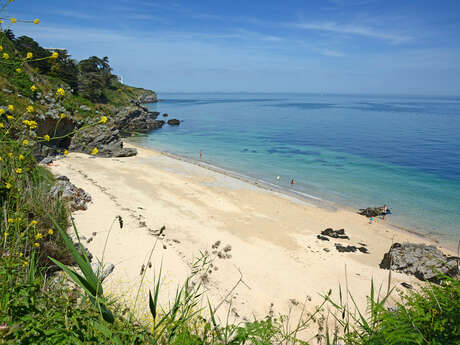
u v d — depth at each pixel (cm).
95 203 2002
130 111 8738
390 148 6156
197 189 3166
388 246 2194
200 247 1792
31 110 283
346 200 3225
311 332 925
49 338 158
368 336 201
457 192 3512
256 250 1916
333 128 9150
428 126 9994
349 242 2205
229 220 2395
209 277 1420
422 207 3055
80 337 168
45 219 625
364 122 10988
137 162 4262
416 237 2400
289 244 2070
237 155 5303
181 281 1053
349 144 6531
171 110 15962
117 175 3366
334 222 2600
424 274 1602
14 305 183
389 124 10462
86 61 10750
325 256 1936
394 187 3688
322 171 4372
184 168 4109
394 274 1694
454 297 192
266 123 10281
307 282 1582
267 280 1550
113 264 1042
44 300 207
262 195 3155
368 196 3366
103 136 4578
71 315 183
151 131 8244
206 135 7538
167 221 2106
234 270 1593
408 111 17088
